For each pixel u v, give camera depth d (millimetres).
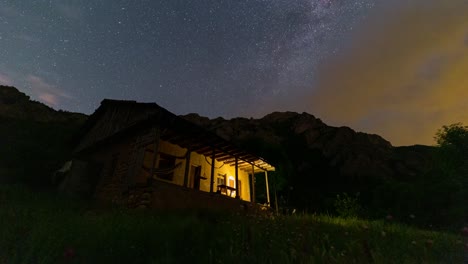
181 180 14680
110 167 14320
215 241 4160
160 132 11742
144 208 8914
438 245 4234
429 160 24500
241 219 6371
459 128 21781
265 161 16750
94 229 4195
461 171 19672
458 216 16031
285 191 32531
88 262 3057
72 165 14102
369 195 35500
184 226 4992
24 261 2768
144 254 3461
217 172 17656
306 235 4602
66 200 10195
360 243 3969
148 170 12422
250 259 3312
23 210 5512
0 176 14078
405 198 20891
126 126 14562
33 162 16938
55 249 3062
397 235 5086
